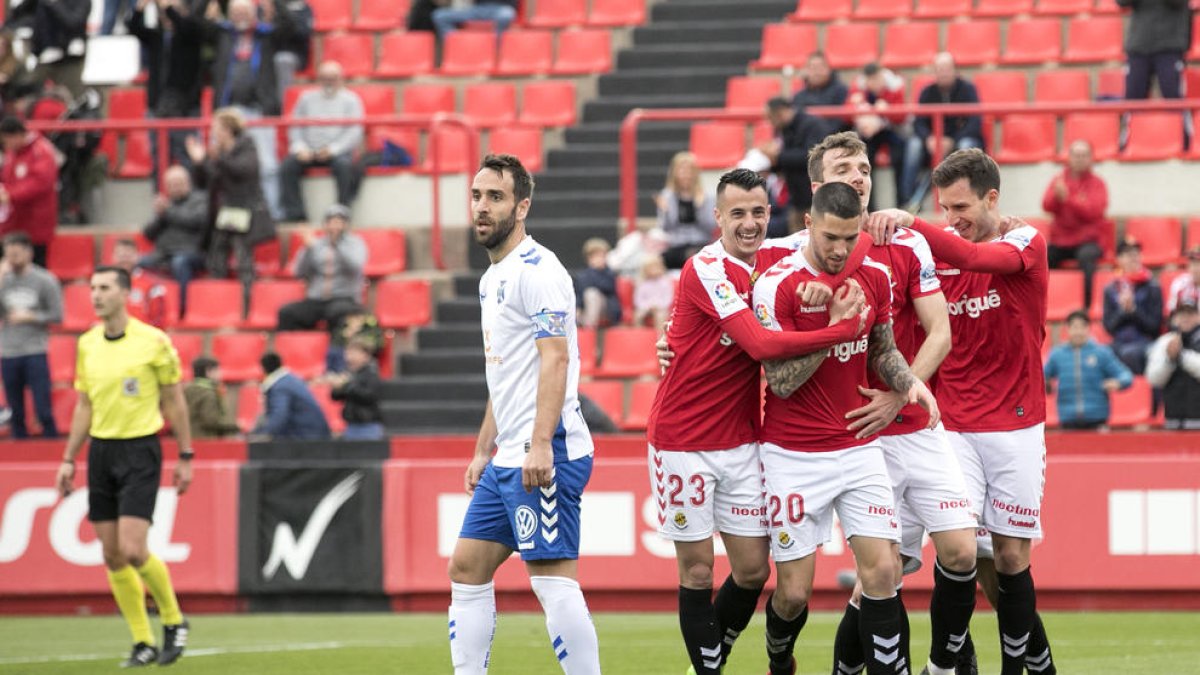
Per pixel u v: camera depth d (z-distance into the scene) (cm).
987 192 2175
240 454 3891
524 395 1991
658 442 2120
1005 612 2212
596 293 4547
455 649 2014
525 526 1978
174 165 5347
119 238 5094
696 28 5766
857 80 5050
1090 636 3128
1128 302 4222
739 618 2186
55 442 3959
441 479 3781
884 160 4781
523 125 5459
